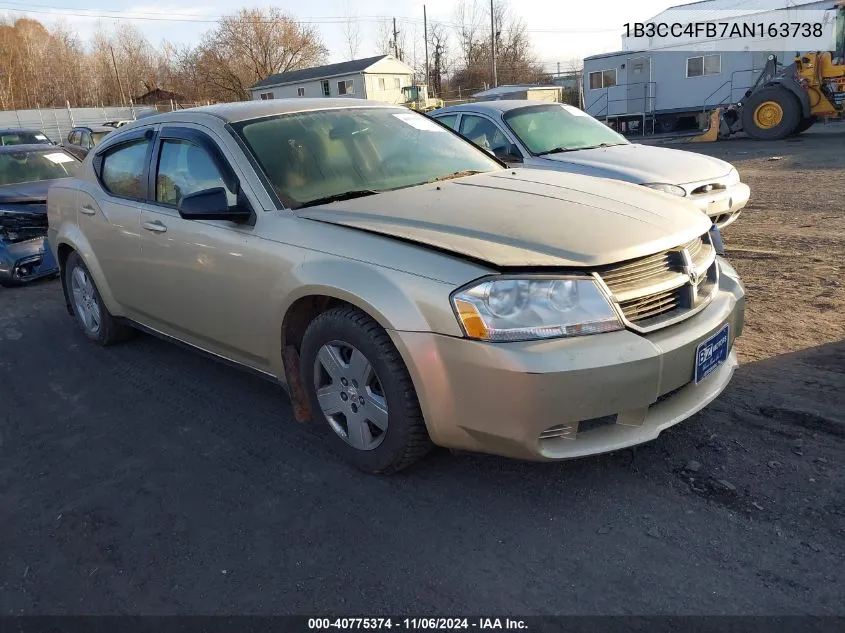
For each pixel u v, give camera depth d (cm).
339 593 244
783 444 312
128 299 457
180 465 339
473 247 272
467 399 263
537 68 6806
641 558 248
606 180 375
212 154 370
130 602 247
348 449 318
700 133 2497
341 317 297
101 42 7212
